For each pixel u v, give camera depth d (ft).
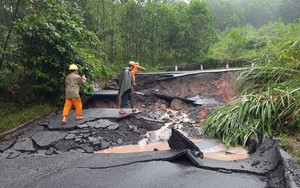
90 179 11.93
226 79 31.53
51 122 21.58
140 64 55.98
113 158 14.70
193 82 32.63
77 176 12.39
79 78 21.48
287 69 20.31
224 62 62.03
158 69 57.11
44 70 25.45
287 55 21.61
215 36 66.54
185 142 14.74
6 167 14.14
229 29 108.37
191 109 25.61
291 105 16.75
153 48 61.16
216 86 30.96
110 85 36.27
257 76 23.54
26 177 12.78
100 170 12.94
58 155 15.93
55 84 25.57
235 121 18.10
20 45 24.88
